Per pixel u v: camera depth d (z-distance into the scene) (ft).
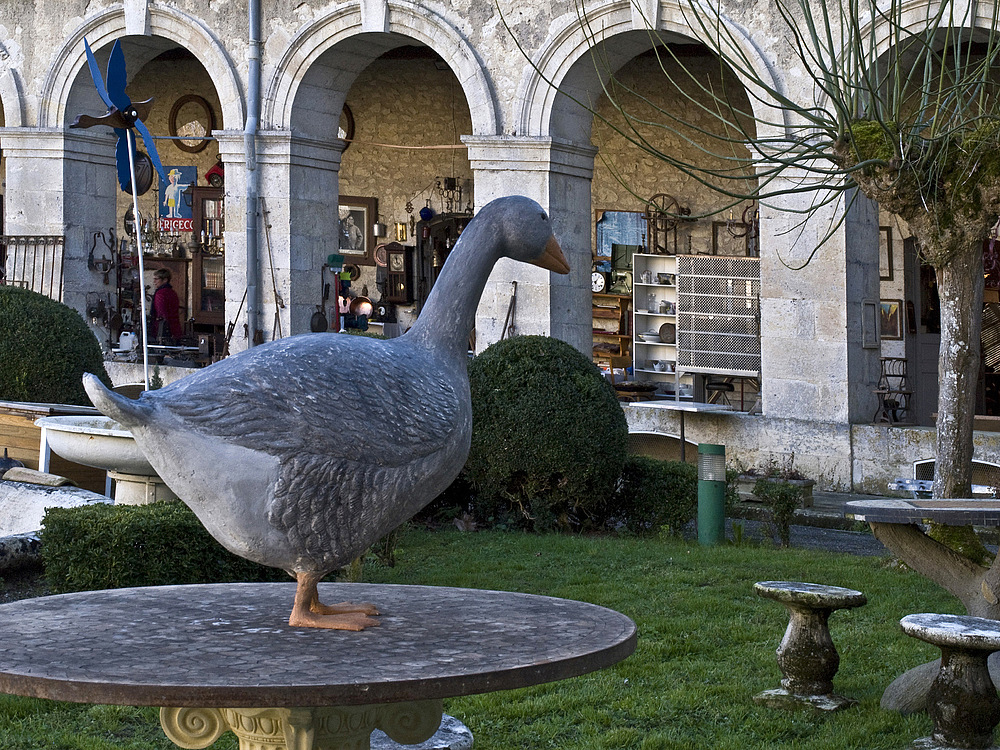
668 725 17.93
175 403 9.36
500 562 28.73
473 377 33.58
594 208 63.67
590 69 46.65
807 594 18.42
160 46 56.08
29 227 57.31
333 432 9.36
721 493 32.55
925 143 24.50
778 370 43.16
